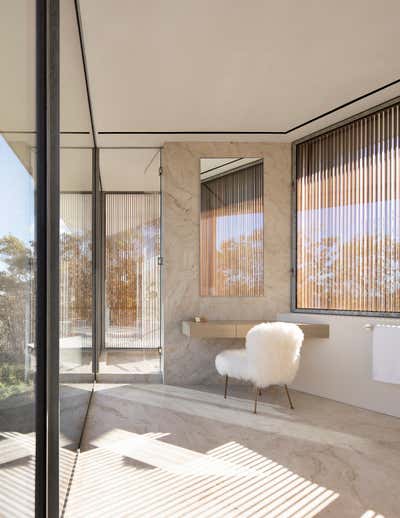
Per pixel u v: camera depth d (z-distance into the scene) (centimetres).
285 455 307
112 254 578
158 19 297
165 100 429
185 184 548
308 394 497
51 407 176
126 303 575
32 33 139
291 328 413
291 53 344
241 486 257
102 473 273
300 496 245
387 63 360
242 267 547
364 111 454
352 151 469
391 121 429
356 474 275
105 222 582
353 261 462
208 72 374
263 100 430
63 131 209
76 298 267
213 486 256
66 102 223
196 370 541
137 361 569
